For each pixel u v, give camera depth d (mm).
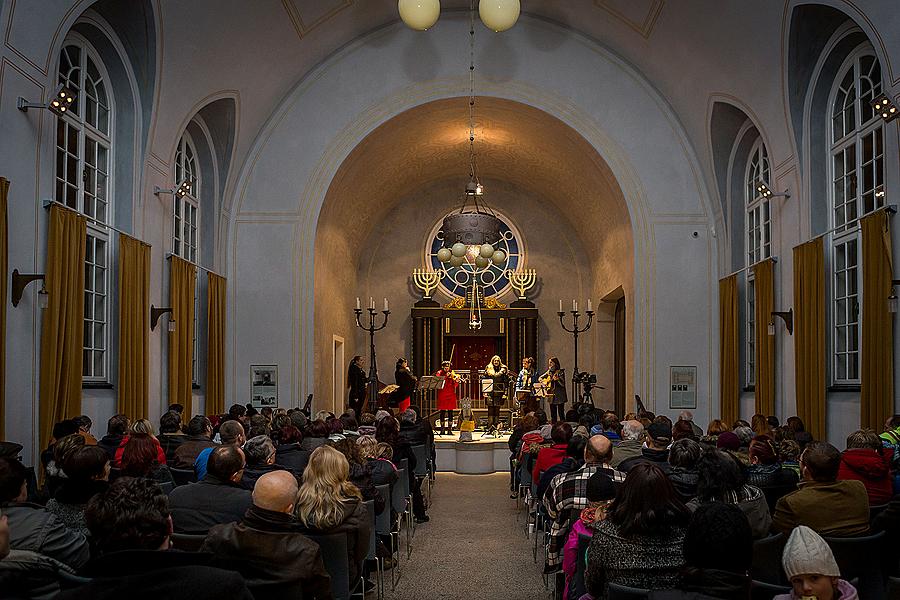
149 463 4551
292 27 12312
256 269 13508
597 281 18094
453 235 13484
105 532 2424
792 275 10875
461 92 13750
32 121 7539
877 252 8320
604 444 4941
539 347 19203
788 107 10625
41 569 3047
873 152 9109
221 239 13312
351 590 4516
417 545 7961
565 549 4418
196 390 12492
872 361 8289
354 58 13820
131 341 9672
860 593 3971
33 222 7586
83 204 9062
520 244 19547
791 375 10805
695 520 2473
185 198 12242
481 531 8672
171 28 10008
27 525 3318
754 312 12703
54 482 4480
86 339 9273
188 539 3807
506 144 16812
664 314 13469
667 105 13742
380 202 18172
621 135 13719
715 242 13531
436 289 19438
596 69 13820
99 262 9648
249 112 13047
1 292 6816
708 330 13438
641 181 13656
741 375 12906
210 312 12484
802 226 10562
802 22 9758
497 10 9320
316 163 13648
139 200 10203
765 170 12328
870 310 8344
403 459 8000
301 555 3307
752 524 3967
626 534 3131
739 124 12719
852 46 9711
